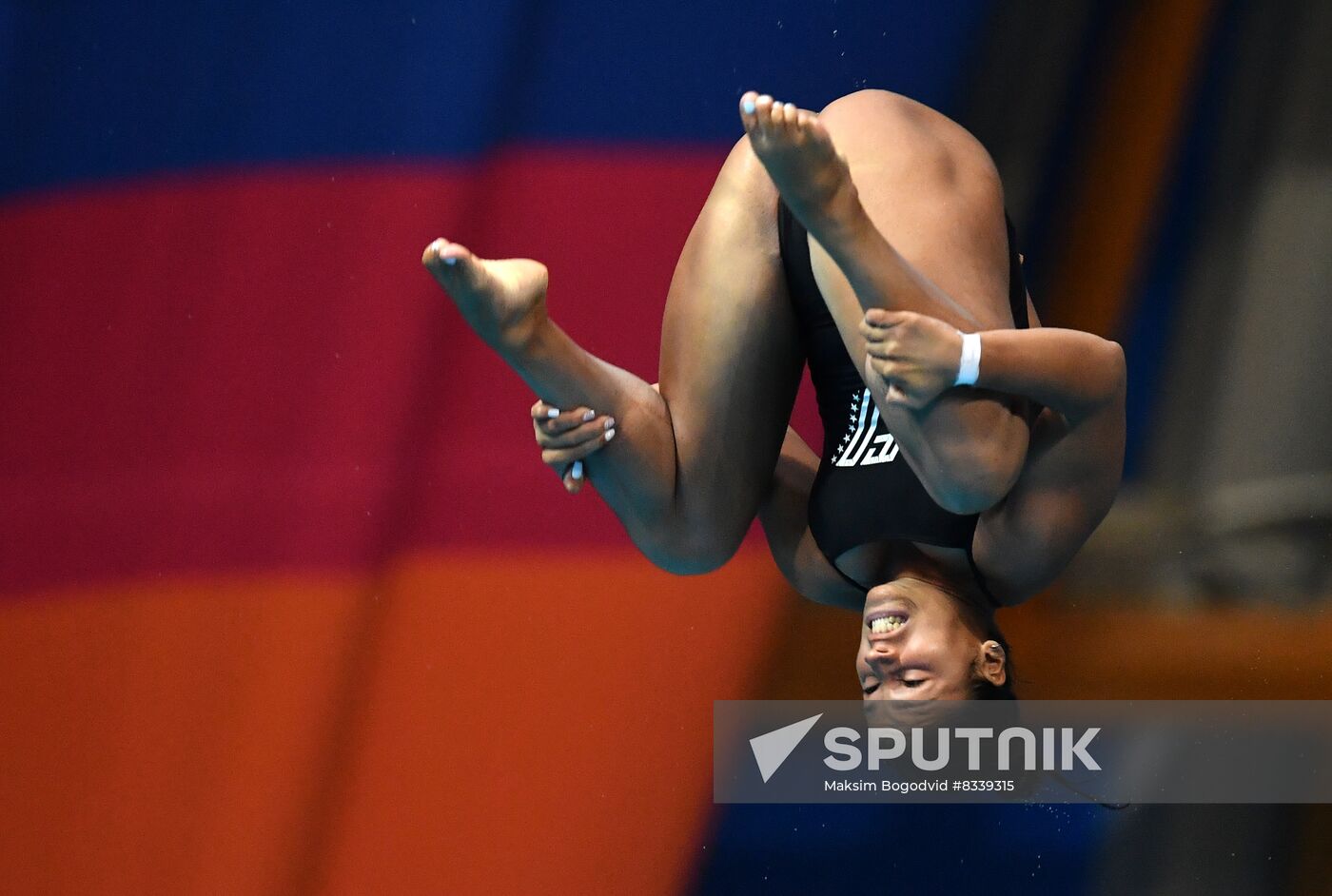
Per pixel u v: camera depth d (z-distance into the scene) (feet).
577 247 77.56
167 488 76.38
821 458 37.29
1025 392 30.25
